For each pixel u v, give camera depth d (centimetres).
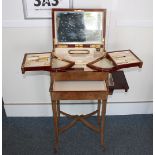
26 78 220
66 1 181
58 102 211
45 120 241
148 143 215
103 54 177
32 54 181
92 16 173
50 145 212
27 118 243
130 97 236
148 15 192
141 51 209
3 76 219
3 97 232
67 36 177
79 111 240
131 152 206
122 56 177
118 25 195
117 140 217
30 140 218
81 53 179
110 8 187
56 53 179
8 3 183
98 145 212
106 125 233
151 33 200
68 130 227
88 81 181
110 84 189
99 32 176
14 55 207
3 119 242
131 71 219
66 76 178
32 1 181
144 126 233
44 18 189
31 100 235
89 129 229
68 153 204
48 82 223
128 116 245
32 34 197
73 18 173
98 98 174
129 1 185
